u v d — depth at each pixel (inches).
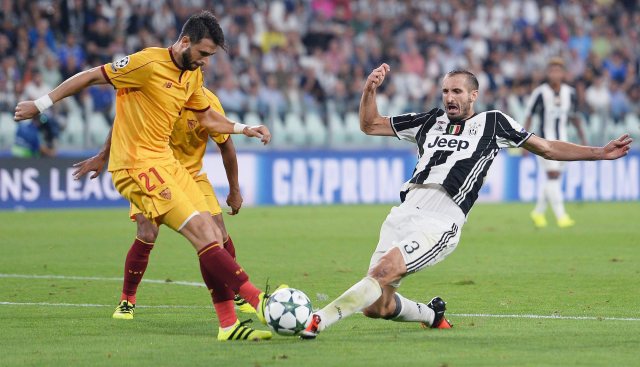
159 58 968.9
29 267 1611.7
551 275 1498.5
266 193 3058.6
